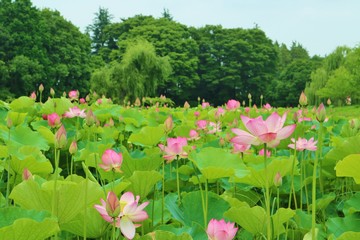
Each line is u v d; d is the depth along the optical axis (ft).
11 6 95.04
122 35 143.13
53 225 4.11
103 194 5.20
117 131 12.35
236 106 17.02
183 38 142.92
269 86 155.53
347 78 96.99
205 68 145.48
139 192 6.53
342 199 8.59
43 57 95.40
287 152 10.32
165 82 130.11
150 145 9.37
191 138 10.73
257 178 6.57
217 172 5.96
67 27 111.04
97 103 21.33
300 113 15.49
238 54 148.97
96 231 5.47
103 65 118.21
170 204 6.49
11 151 7.17
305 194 8.35
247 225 5.70
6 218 4.52
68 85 104.32
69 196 4.93
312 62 162.09
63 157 10.73
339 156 7.86
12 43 92.53
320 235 6.40
